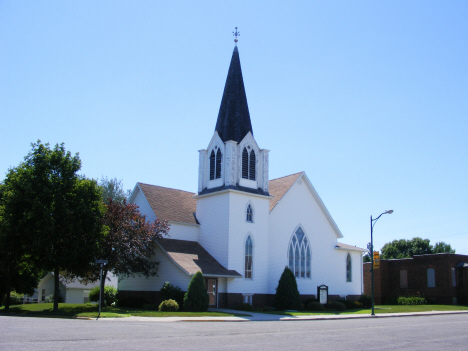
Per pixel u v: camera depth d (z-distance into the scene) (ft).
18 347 42.91
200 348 46.85
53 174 114.62
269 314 118.32
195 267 127.54
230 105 149.59
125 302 135.64
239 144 144.36
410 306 177.68
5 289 156.76
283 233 154.30
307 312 130.72
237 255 137.80
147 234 127.24
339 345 53.52
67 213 110.22
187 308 116.47
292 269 155.12
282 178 170.30
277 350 47.32
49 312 111.14
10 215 108.68
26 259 121.29
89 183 117.08
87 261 114.73
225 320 97.55
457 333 72.08
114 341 50.42
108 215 124.98
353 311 145.89
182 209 152.15
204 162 151.84
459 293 193.36
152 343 49.96
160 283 134.10
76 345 45.57
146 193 150.00
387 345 54.60
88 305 139.13
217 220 141.49
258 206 146.10
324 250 168.35
